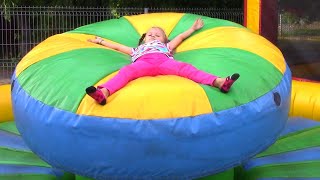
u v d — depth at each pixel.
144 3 11.93
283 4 6.99
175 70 3.17
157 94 2.79
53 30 10.45
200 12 11.05
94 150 2.75
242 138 2.87
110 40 4.22
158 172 2.76
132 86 2.89
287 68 3.66
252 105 2.95
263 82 3.16
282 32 7.06
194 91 2.84
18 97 3.26
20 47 10.65
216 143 2.78
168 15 4.58
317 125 4.63
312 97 5.07
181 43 4.01
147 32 3.98
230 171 3.53
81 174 2.90
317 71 7.09
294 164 3.77
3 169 3.71
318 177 3.55
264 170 3.70
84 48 3.66
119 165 2.75
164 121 2.70
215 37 3.81
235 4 12.84
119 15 10.45
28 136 3.09
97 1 11.86
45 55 3.57
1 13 10.19
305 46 7.14
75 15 10.31
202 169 2.81
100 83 3.00
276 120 3.13
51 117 2.88
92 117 2.74
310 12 7.12
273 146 4.12
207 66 3.22
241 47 3.56
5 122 4.93
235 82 3.01
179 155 2.72
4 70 10.45
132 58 3.59
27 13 10.50
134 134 2.69
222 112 2.80
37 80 3.22
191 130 2.71
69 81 3.04
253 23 6.82
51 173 3.71
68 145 2.82
